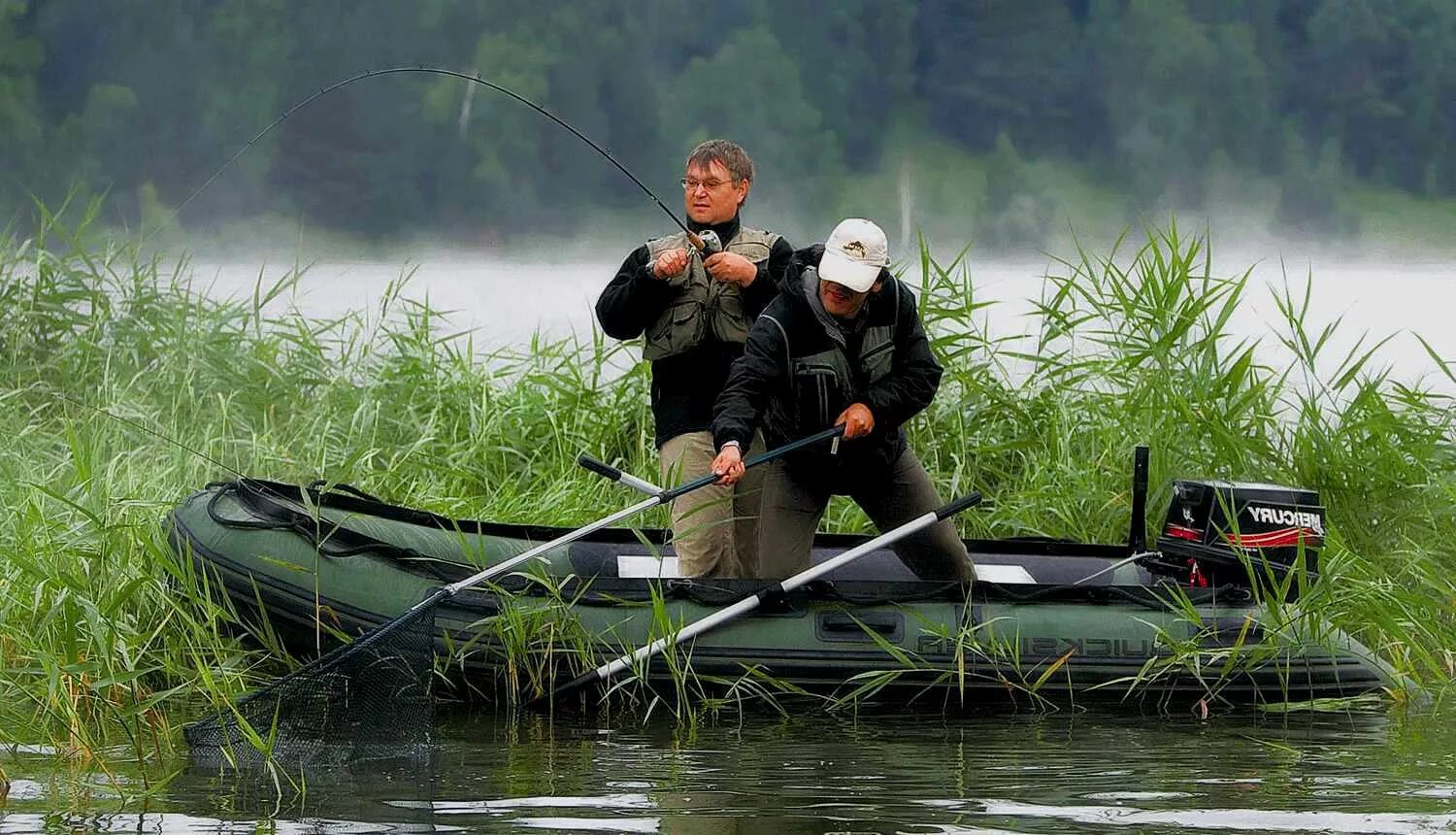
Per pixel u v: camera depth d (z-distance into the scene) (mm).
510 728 12594
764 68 89562
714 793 10578
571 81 86812
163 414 19484
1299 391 19422
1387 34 89875
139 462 17047
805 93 89688
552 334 32375
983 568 15312
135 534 13961
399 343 20938
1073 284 19578
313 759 11312
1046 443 18875
